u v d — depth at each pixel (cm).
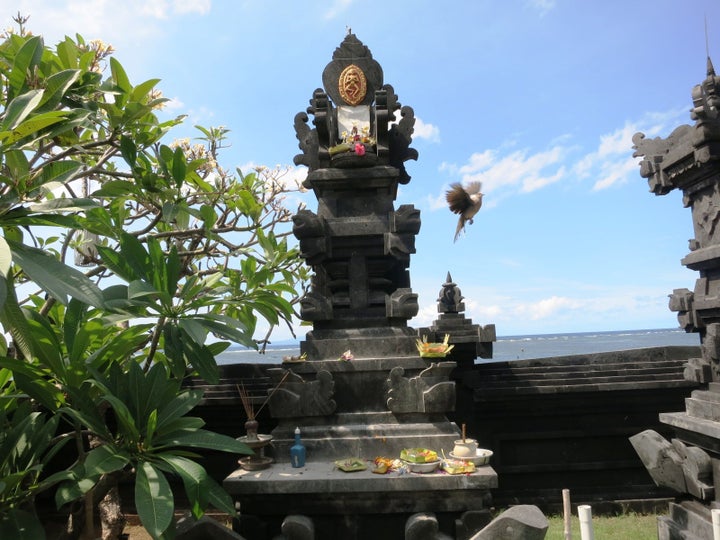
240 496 592
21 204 417
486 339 1016
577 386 965
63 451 886
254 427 637
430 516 568
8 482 397
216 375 518
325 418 675
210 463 949
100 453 432
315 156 793
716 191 659
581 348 11319
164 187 610
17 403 509
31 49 449
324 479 580
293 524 568
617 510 951
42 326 450
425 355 677
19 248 380
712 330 654
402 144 815
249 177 769
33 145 508
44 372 487
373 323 736
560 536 830
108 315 492
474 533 572
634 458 979
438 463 593
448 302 1120
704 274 695
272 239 762
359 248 757
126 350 513
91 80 540
